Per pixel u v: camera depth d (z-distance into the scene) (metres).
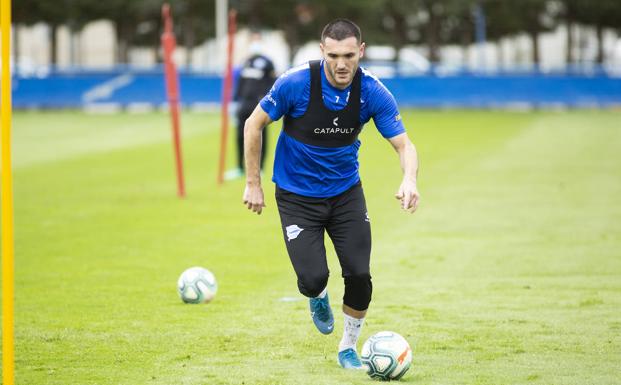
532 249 33.19
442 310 24.36
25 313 24.53
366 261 18.98
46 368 19.45
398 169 59.28
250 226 38.62
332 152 18.86
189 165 62.66
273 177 19.56
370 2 147.62
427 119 103.31
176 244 34.75
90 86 118.38
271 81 53.66
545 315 23.70
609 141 76.50
